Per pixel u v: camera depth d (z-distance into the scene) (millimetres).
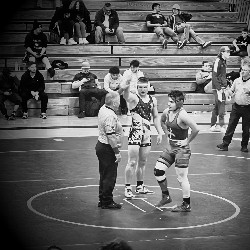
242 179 13469
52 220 10406
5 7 24875
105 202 11094
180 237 9602
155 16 25531
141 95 11508
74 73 23125
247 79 16016
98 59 23984
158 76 23797
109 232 9812
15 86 21797
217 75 19234
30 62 22938
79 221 10359
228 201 11711
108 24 24797
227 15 27328
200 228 10062
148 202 11516
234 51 24859
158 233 9781
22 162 14914
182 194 12008
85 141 17562
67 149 16469
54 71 22734
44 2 26578
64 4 24297
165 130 11008
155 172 11016
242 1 27766
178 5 25422
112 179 11055
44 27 25375
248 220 10539
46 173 13836
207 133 19016
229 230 9984
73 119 21250
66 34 24469
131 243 9297
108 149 10945
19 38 24625
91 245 9211
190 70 23938
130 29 25812
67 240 9414
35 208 11125
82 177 13516
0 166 14469
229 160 15375
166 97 22516
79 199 11742
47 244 9211
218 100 19219
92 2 26953
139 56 24266
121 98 21766
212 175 13797
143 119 11500
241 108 16172
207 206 11328
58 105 22109
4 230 9812
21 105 21453
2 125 19781
